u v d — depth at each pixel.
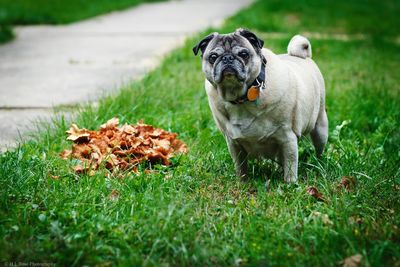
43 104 7.27
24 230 3.71
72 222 3.83
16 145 5.71
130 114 6.28
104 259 3.53
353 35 13.57
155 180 4.52
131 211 3.98
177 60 9.71
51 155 5.11
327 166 4.89
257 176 4.93
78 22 15.05
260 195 4.35
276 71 4.36
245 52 4.16
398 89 8.14
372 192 4.44
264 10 16.69
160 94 7.18
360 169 4.84
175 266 3.42
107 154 4.94
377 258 3.38
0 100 7.47
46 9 16.47
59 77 8.84
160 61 9.60
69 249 3.50
